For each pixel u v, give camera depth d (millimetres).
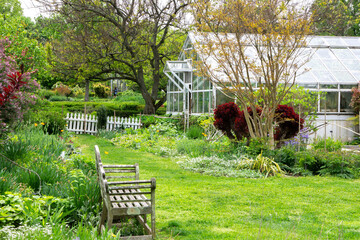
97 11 21109
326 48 19656
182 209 6242
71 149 11750
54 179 6137
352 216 5977
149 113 24781
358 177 9336
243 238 4781
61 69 23984
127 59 23250
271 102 11219
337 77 17906
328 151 11016
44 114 15086
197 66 11406
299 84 17438
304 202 6809
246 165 9930
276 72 10492
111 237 3734
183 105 22875
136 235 4957
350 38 20500
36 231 3611
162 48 25844
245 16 10320
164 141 15008
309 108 14758
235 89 10781
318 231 5133
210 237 4852
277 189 7801
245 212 6098
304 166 10000
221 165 10133
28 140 8617
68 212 4793
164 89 30750
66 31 23109
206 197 7047
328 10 13039
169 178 8867
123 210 4562
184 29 22438
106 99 40688
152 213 4719
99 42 21859
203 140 13398
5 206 4445
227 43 10758
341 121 17234
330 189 7898
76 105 27547
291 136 11344
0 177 5348
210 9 10594
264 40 10203
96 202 5359
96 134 18641
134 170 5578
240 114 11820
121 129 18734
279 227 5309
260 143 10617
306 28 10266
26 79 6359
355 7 30094
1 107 6234
